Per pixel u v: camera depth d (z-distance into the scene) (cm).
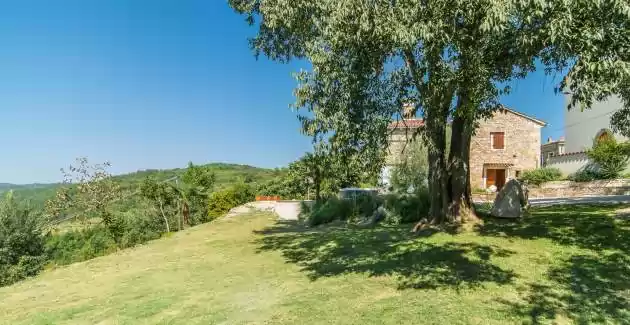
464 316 511
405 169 1836
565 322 479
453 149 1074
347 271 776
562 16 520
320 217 1628
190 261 1015
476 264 737
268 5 745
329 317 536
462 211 1066
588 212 1106
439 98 684
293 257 959
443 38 586
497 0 520
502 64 731
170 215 1914
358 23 588
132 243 1436
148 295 719
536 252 781
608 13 539
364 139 656
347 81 625
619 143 2166
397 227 1268
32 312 682
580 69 565
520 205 1133
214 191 2611
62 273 1045
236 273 838
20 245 1259
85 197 1805
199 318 571
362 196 1728
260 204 2392
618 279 600
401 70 644
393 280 691
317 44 649
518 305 537
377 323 504
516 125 2964
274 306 600
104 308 662
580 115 2662
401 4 577
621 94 1128
